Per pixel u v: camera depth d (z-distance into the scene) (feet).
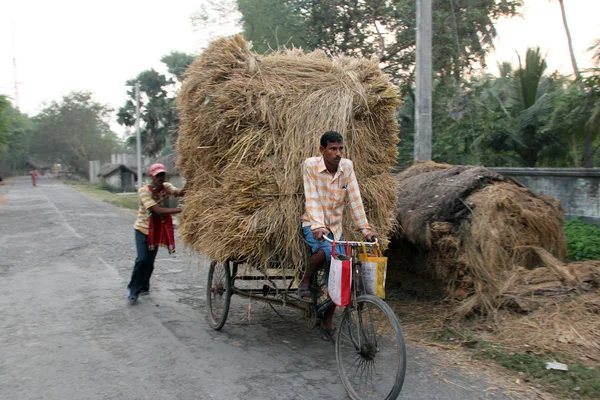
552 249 17.72
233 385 11.58
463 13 42.70
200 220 14.82
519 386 11.47
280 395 11.09
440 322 15.70
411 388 11.43
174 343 14.49
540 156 39.83
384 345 10.24
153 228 18.69
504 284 15.47
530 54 40.06
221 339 14.94
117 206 78.38
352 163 13.14
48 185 175.73
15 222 51.55
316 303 12.91
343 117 13.83
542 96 37.14
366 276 10.92
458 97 43.09
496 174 18.62
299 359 13.32
